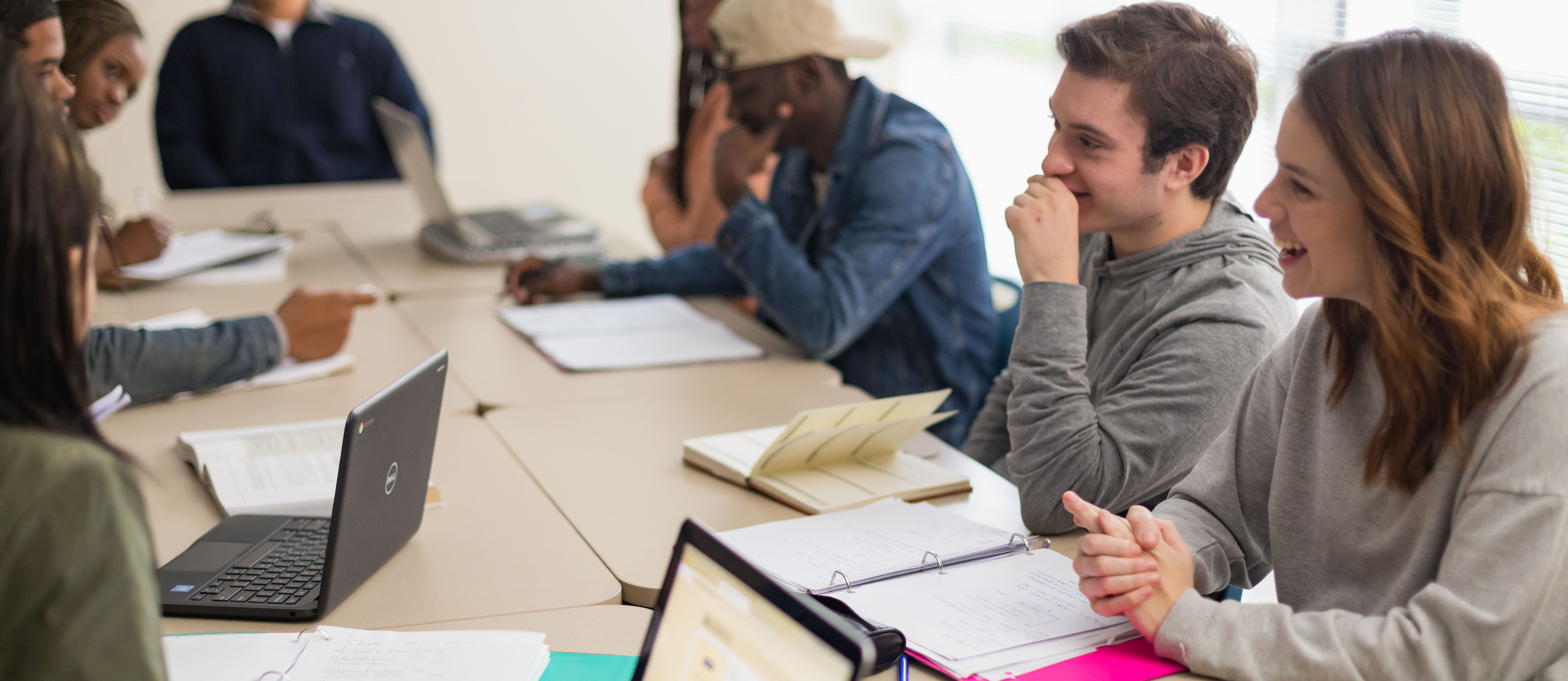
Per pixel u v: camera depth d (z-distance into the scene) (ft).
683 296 7.95
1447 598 2.84
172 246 8.64
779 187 7.48
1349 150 2.97
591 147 15.81
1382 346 3.10
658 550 4.15
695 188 9.39
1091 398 4.76
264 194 10.98
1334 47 3.14
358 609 3.68
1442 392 2.99
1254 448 3.81
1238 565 3.82
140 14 13.38
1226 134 4.36
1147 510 3.60
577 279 7.75
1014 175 13.76
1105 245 4.90
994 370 6.84
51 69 4.60
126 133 13.60
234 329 5.87
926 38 15.58
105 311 7.18
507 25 15.03
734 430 5.42
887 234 6.37
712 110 9.30
